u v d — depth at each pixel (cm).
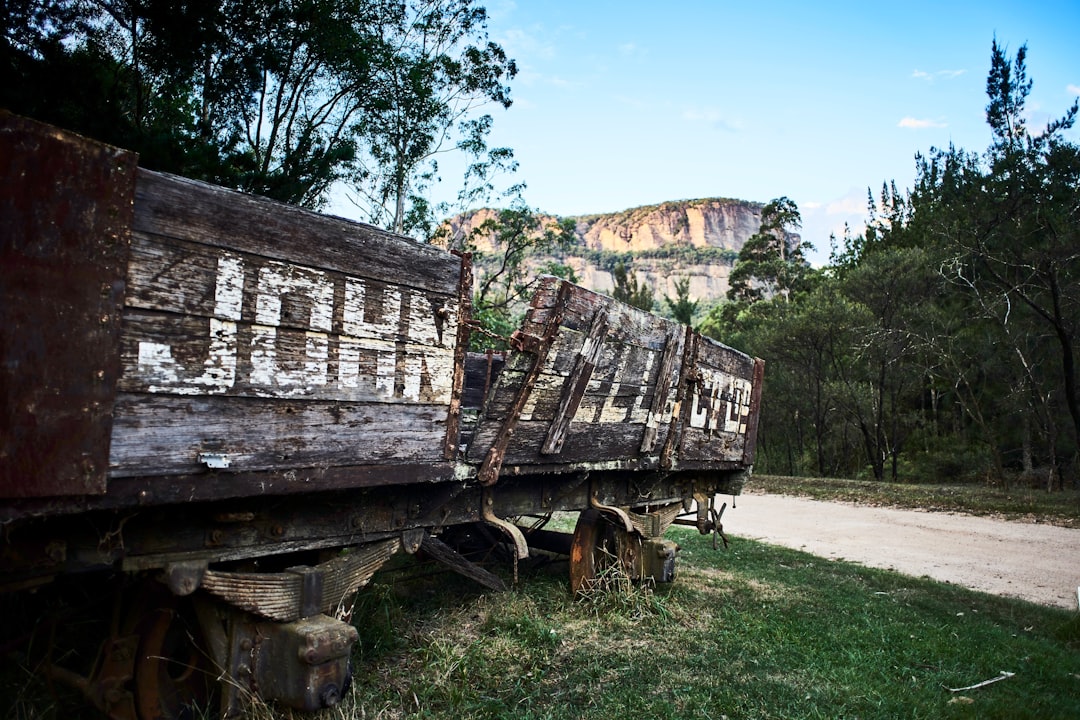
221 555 292
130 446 237
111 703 302
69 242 221
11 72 591
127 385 235
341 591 343
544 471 460
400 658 434
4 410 208
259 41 1007
